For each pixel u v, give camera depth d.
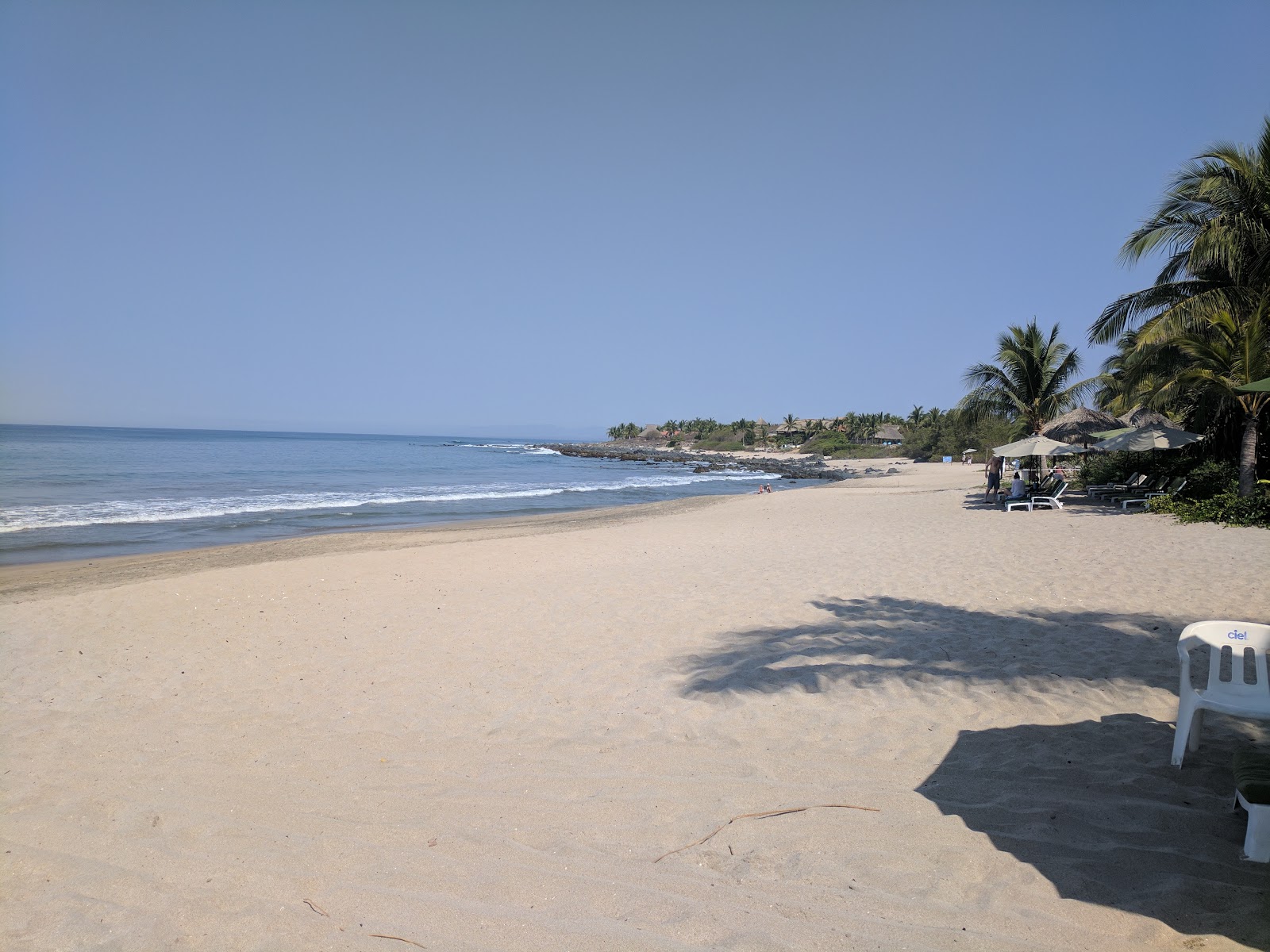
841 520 17.64
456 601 8.57
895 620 7.11
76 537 17.30
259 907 2.81
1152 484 18.31
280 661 6.23
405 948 2.55
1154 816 3.29
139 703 5.24
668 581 9.54
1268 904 2.62
